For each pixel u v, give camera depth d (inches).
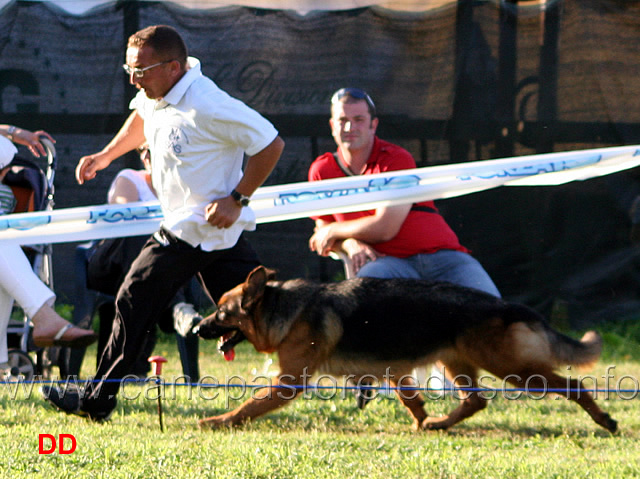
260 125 285.1
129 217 353.7
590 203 572.1
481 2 551.8
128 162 575.2
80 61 559.2
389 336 332.5
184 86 286.5
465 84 555.5
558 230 574.9
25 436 287.0
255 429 330.3
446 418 344.2
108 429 309.0
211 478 239.3
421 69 556.1
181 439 294.7
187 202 299.6
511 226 575.8
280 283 346.0
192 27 558.9
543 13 552.7
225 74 561.3
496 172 400.2
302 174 565.9
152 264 306.5
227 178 299.1
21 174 390.0
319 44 559.2
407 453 282.8
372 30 555.8
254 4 559.5
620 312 571.5
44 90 557.9
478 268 392.2
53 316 327.9
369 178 385.4
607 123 553.3
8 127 393.1
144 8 557.6
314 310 335.0
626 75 552.7
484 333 328.8
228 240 308.0
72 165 565.3
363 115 401.1
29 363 407.5
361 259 390.9
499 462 265.4
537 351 327.3
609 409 374.0
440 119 557.0
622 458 274.2
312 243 416.2
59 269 580.1
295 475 245.9
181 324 375.9
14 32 552.1
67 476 235.5
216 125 285.7
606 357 515.8
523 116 556.7
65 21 556.1
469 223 577.3
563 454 286.5
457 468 255.8
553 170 403.5
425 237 395.5
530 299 576.1
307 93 561.9
